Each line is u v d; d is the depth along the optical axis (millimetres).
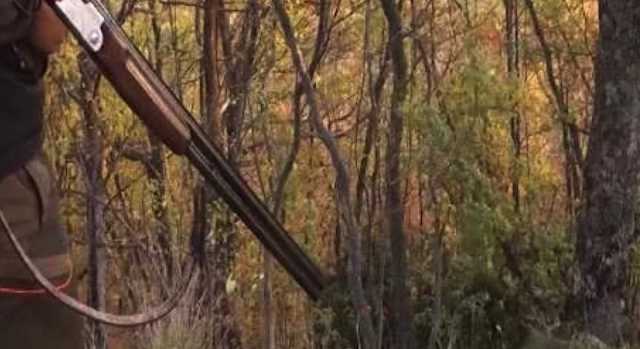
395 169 6785
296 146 8812
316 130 7039
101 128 9836
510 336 6969
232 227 9477
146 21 10430
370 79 7832
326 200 9406
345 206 6570
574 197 8281
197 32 10500
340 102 9586
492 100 7094
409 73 7781
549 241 7172
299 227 9172
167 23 10461
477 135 7047
